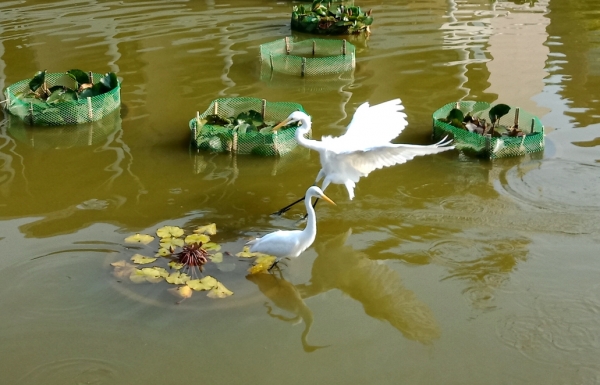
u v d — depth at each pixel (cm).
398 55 1359
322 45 1393
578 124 1020
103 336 574
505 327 591
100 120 1045
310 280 667
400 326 598
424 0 1802
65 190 830
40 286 637
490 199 812
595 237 727
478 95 1144
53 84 1162
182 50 1366
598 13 1662
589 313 607
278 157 930
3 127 1015
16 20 1541
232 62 1305
